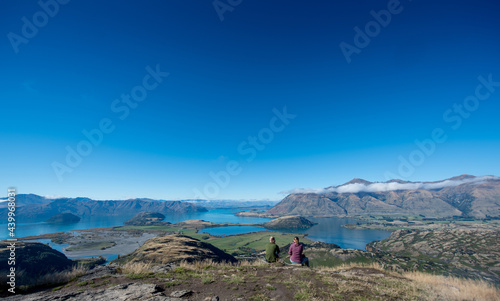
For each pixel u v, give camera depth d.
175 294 10.45
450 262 192.25
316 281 13.12
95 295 10.34
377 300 10.39
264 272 14.96
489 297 11.00
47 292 10.96
